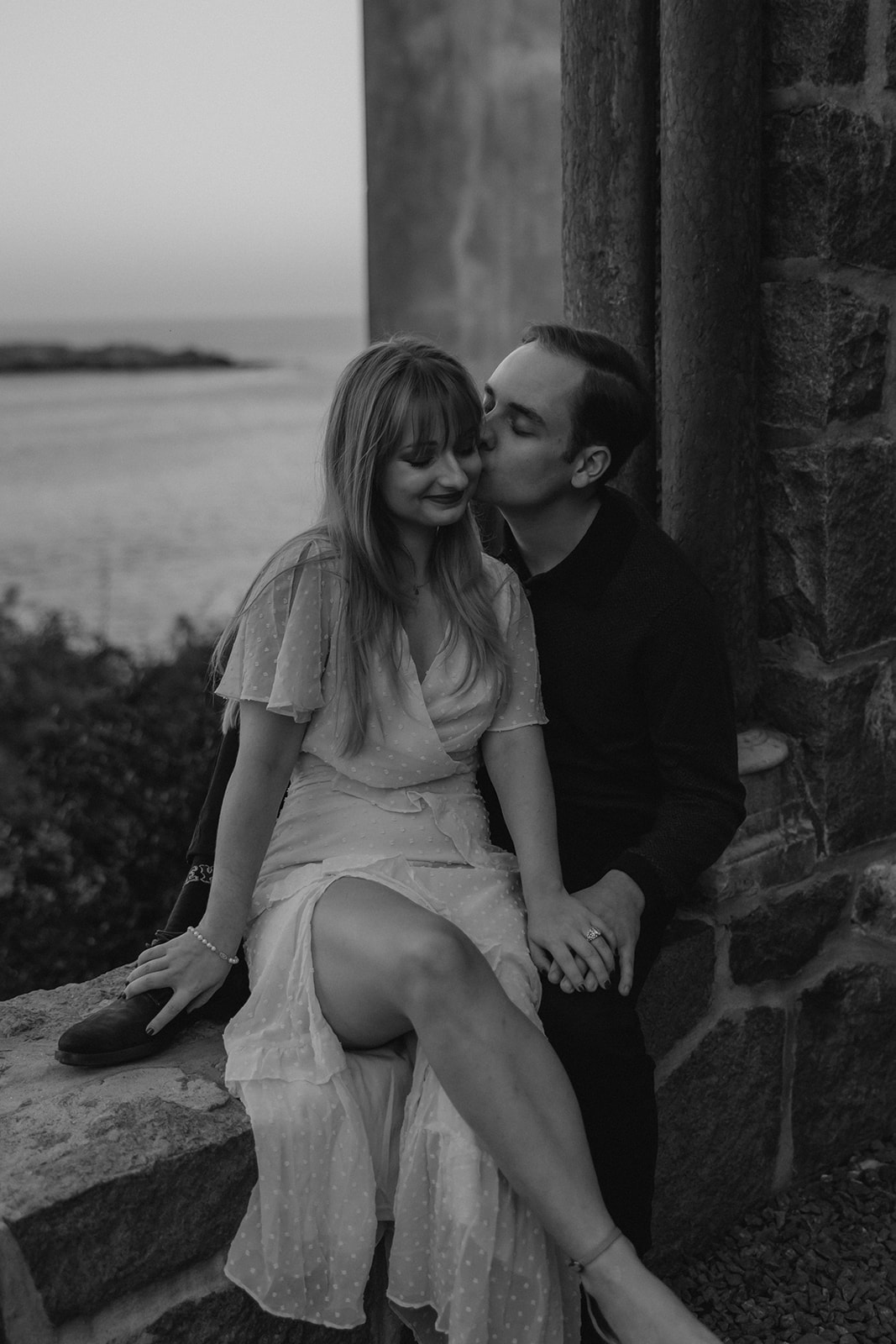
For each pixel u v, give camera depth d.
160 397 38.66
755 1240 2.47
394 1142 1.85
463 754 2.06
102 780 4.12
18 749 4.34
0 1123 1.73
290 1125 1.74
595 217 2.32
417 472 1.91
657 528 2.17
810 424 2.34
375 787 2.01
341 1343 1.89
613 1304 1.68
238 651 1.98
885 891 2.55
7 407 35.34
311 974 1.83
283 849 2.03
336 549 1.96
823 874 2.55
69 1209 1.58
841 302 2.29
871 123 2.26
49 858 3.87
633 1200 2.00
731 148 2.19
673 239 2.24
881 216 2.31
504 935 1.94
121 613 12.45
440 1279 1.76
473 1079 1.70
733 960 2.44
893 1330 2.20
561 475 2.09
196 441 27.50
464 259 5.95
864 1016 2.65
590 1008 1.93
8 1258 1.54
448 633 2.02
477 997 1.73
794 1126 2.61
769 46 2.25
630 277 2.32
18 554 16.16
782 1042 2.55
